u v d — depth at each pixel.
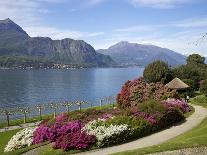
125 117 35.66
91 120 36.41
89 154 28.47
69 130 33.69
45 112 81.81
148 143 31.91
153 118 38.41
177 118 44.59
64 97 135.12
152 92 60.03
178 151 24.39
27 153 29.67
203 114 52.00
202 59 133.25
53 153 28.86
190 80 94.81
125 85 62.84
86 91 162.88
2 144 40.44
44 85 196.62
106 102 102.44
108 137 30.94
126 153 24.78
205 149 24.69
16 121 58.38
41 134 33.78
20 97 134.75
